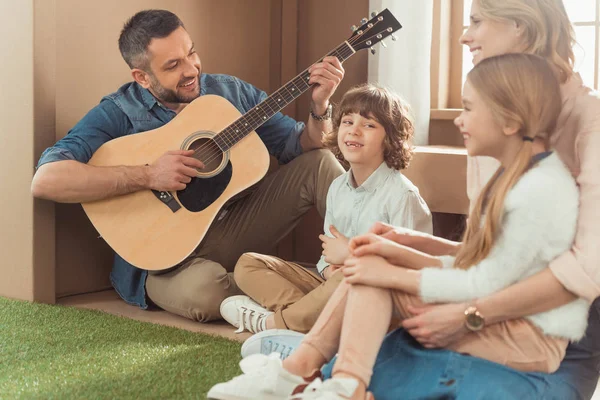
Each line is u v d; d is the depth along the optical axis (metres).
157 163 2.31
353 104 2.05
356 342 1.25
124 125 2.48
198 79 2.50
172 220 2.33
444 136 2.83
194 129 2.39
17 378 1.68
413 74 2.68
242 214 2.57
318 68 2.40
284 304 2.10
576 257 1.21
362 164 2.07
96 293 2.71
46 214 2.48
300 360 1.31
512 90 1.25
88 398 1.54
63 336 2.05
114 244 2.32
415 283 1.28
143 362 1.80
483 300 1.25
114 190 2.29
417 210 2.04
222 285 2.29
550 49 1.35
